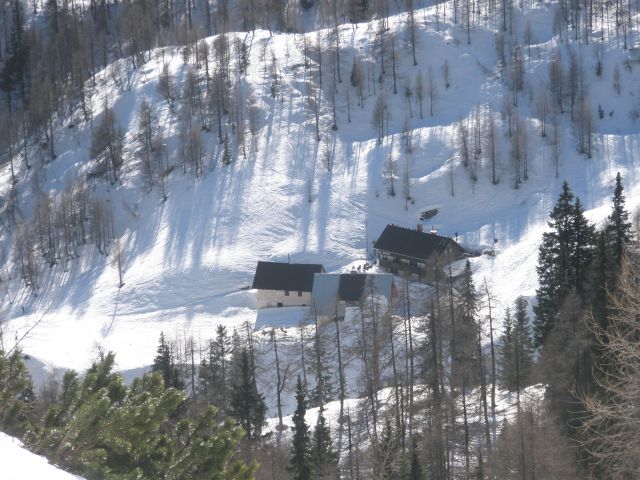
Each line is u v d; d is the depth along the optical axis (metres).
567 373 76.62
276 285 187.12
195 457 29.52
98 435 27.92
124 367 158.62
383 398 108.44
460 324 101.31
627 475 39.78
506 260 183.38
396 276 195.38
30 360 153.62
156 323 191.75
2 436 25.80
